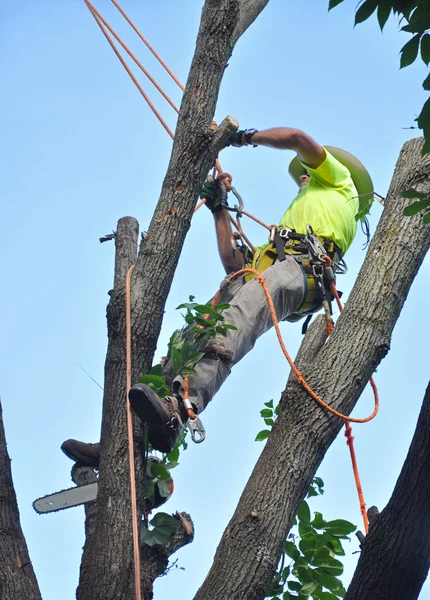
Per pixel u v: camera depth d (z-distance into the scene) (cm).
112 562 995
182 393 1128
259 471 1041
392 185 1219
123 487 1044
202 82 1193
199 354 1140
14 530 1020
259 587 976
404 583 933
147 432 1104
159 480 1166
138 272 1139
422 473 945
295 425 1062
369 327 1111
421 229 1162
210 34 1212
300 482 1033
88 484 1145
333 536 1179
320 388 1080
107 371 1112
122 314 1123
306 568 1158
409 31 856
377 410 1111
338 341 1110
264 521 1002
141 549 1123
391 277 1138
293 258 1284
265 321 1230
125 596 985
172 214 1154
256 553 985
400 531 941
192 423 1129
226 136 1173
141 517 1064
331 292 1305
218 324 1197
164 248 1142
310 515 1192
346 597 952
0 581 982
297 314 1334
